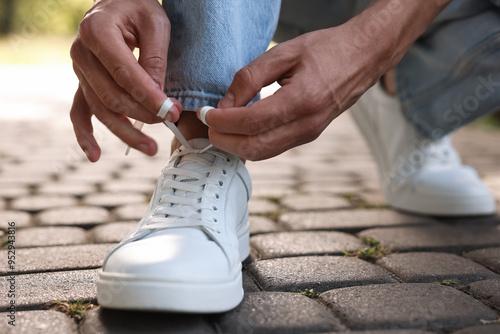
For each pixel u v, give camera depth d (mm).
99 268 917
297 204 1231
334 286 862
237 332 750
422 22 833
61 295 833
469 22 1016
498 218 1156
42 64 6062
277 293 828
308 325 761
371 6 815
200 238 793
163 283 744
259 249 984
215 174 844
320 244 1004
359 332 751
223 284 768
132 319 771
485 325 757
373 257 961
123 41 771
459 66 1037
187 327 758
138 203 1233
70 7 6805
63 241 1021
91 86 804
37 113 2801
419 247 997
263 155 795
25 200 1242
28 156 1748
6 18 7145
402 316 774
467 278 885
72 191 1315
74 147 1915
